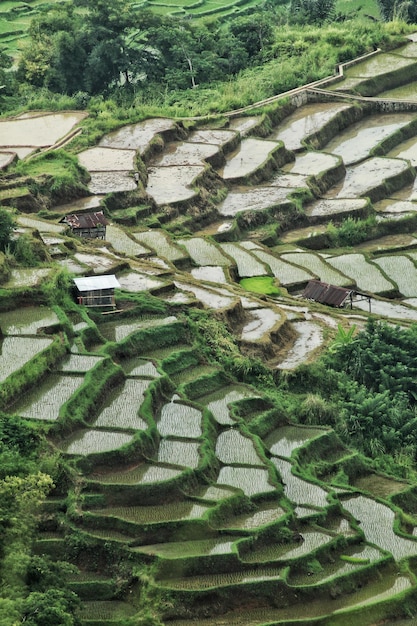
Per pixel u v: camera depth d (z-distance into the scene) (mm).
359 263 81688
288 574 46625
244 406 58062
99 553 46469
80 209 84500
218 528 48188
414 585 47219
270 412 58031
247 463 53031
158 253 78312
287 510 49781
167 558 45781
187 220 87375
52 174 87000
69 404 53188
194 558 45969
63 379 55625
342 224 90688
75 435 52219
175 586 45250
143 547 46812
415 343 65375
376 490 54781
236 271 78062
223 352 62375
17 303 61312
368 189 96250
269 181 97188
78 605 42969
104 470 50312
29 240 66938
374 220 90312
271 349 64375
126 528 47375
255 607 45500
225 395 59094
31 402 53625
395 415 59781
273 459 54594
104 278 64562
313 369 62375
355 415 59406
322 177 97500
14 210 79125
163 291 67500
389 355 63594
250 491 50844
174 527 47500
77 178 88125
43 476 46781
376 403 59719
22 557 42875
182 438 53719
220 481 51656
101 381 56000
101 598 45250
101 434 52250
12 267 64562
